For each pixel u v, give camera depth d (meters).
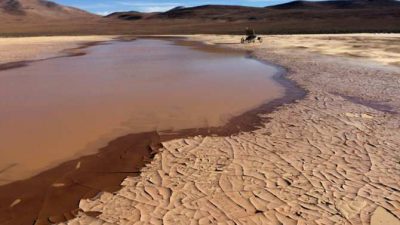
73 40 54.53
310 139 8.19
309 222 5.13
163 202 5.68
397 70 16.73
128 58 25.91
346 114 10.12
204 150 7.67
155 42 48.94
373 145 7.76
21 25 127.25
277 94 12.81
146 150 7.81
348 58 21.77
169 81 15.60
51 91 13.76
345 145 7.79
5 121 9.98
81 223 5.20
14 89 14.20
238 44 39.25
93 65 21.75
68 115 10.50
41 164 7.20
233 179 6.34
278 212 5.37
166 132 8.96
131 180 6.43
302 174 6.48
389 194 5.80
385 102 11.34
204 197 5.79
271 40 42.78
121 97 12.65
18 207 5.66
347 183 6.15
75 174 6.74
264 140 8.20
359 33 54.81
